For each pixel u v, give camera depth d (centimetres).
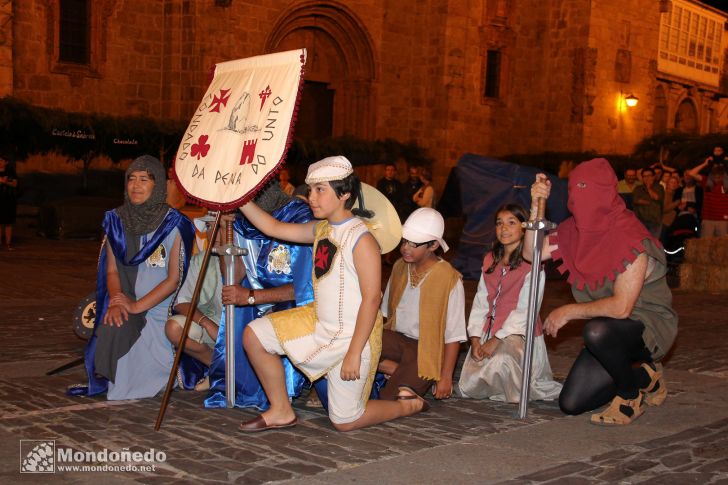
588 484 403
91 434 471
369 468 420
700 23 3628
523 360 529
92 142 1880
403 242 548
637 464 435
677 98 3606
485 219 1314
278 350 479
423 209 552
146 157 568
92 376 564
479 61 2816
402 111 2703
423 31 2706
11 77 1898
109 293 565
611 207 502
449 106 2692
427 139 2731
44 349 721
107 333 552
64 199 1823
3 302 980
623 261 495
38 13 2008
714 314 1079
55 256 1489
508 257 578
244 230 550
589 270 509
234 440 466
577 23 2950
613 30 3028
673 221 1602
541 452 455
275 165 480
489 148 2886
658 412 550
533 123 3044
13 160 1792
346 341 468
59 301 1004
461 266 1341
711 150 2580
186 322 492
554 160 2850
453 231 1998
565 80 2981
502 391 578
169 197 655
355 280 466
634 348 512
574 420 530
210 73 550
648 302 522
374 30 2592
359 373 466
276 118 490
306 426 499
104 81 2117
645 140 2884
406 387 532
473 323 586
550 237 545
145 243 563
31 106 1748
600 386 530
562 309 515
